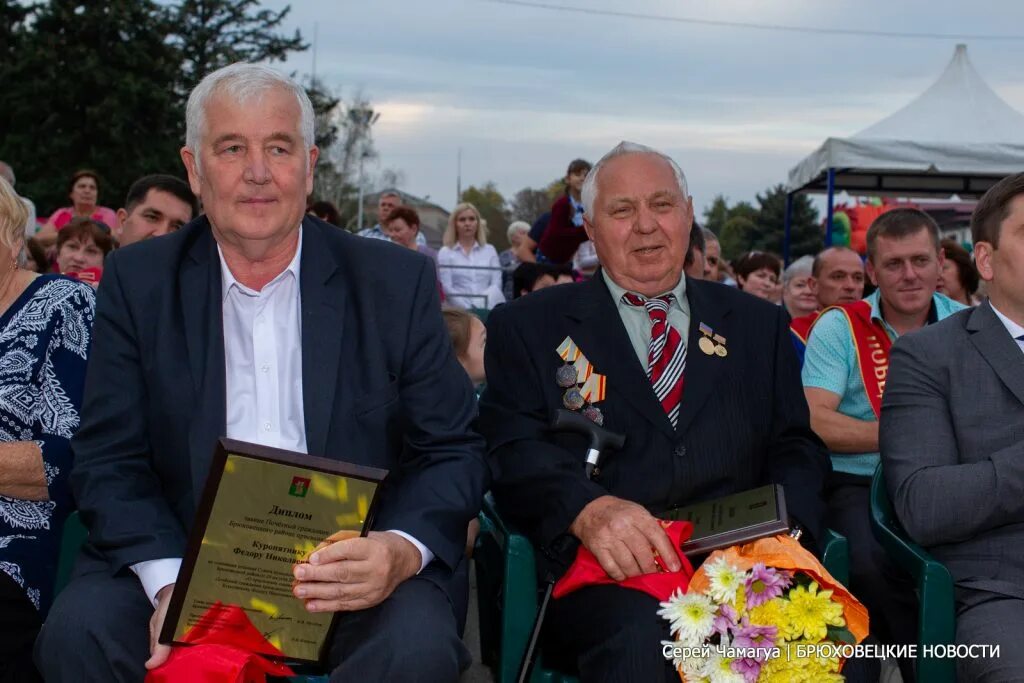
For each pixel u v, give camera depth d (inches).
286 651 80.7
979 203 104.4
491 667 113.7
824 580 84.2
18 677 95.7
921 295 134.3
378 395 91.2
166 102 1101.1
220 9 1365.7
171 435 89.2
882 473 108.6
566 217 255.3
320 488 78.0
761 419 107.3
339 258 95.6
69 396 101.6
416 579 86.7
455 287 380.2
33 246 179.5
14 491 98.1
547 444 104.3
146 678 78.4
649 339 110.2
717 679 82.0
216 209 89.1
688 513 97.5
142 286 91.8
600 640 90.7
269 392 92.6
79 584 85.7
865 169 398.6
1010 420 99.3
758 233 1589.6
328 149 1754.4
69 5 1086.4
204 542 76.5
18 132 1086.4
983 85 414.0
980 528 95.6
